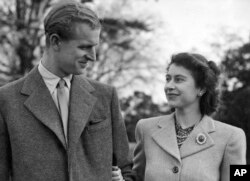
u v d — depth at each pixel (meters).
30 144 2.11
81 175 2.15
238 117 11.09
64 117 2.20
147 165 2.72
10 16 11.35
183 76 2.66
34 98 2.17
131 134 11.53
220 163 2.65
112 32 12.26
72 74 2.25
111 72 12.53
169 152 2.66
